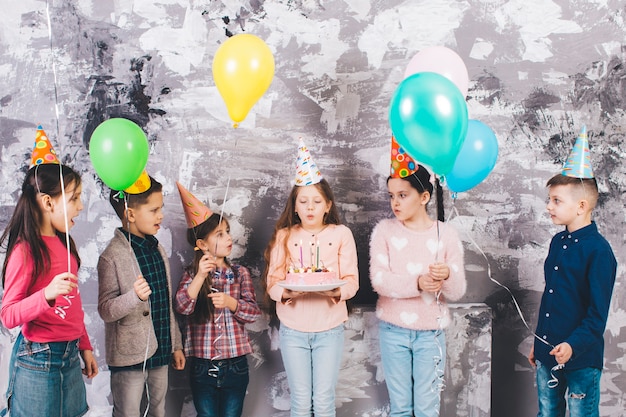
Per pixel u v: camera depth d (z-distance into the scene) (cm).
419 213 193
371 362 199
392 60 209
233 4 204
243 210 206
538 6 213
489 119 212
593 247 175
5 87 200
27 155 201
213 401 186
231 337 187
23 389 150
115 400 175
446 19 210
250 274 206
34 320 150
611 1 214
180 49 203
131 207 177
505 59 212
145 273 177
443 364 188
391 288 186
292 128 207
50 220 156
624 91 213
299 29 206
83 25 200
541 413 184
